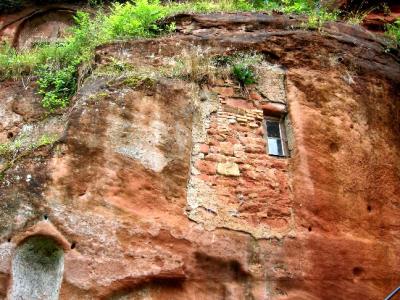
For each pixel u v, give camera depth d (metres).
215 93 5.91
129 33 6.77
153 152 5.09
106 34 6.79
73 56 6.77
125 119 5.17
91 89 5.39
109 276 4.39
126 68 5.87
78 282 4.29
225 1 8.12
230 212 5.11
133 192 4.80
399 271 5.37
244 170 5.43
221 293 4.70
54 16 10.77
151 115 5.32
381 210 5.70
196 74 5.93
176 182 5.06
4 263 4.21
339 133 5.95
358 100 6.35
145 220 4.71
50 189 4.57
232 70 6.12
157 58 6.19
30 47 9.58
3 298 4.11
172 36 6.57
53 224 4.42
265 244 5.00
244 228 5.04
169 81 5.71
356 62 6.70
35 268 4.42
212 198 5.13
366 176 5.83
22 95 6.29
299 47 6.57
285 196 5.39
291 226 5.20
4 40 10.18
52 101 6.12
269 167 5.54
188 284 4.66
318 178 5.52
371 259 5.29
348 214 5.47
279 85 6.20
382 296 5.17
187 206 4.99
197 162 5.33
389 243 5.49
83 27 7.39
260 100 6.01
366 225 5.51
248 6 8.09
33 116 6.02
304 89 6.17
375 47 7.21
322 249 5.12
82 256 4.38
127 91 5.37
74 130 4.91
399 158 6.22
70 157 4.76
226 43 6.46
